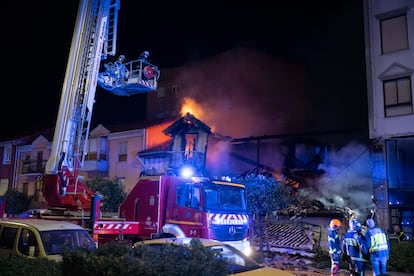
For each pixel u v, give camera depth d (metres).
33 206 28.81
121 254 6.00
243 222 12.00
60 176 11.56
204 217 11.12
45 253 7.80
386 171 19.42
